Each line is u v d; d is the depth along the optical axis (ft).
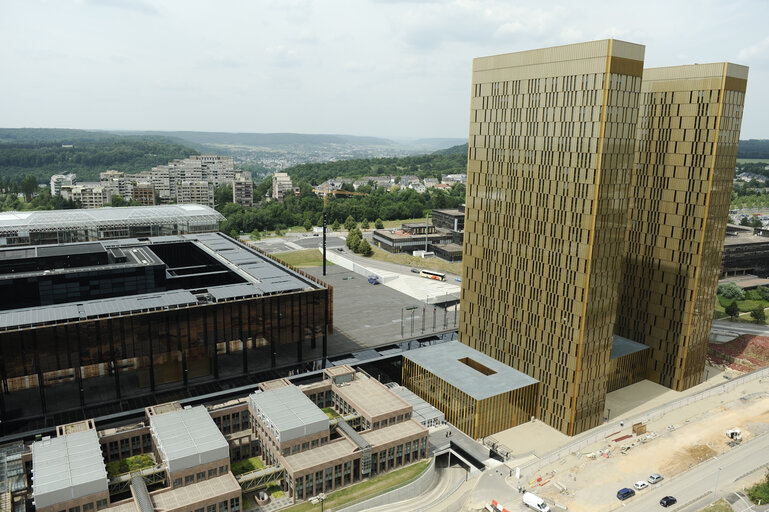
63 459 315.37
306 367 515.91
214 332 473.67
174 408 391.45
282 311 505.25
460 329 531.50
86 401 441.68
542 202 425.28
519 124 437.99
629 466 392.27
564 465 390.83
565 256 410.31
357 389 442.50
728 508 344.28
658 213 513.86
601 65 364.99
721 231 501.56
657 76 498.28
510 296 467.11
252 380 486.38
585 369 417.49
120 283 548.72
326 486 352.49
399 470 382.22
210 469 330.54
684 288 501.15
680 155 489.67
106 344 426.92
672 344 517.55
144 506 294.25
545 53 407.03
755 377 559.79
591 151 379.76
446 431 430.61
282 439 349.00
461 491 375.04
